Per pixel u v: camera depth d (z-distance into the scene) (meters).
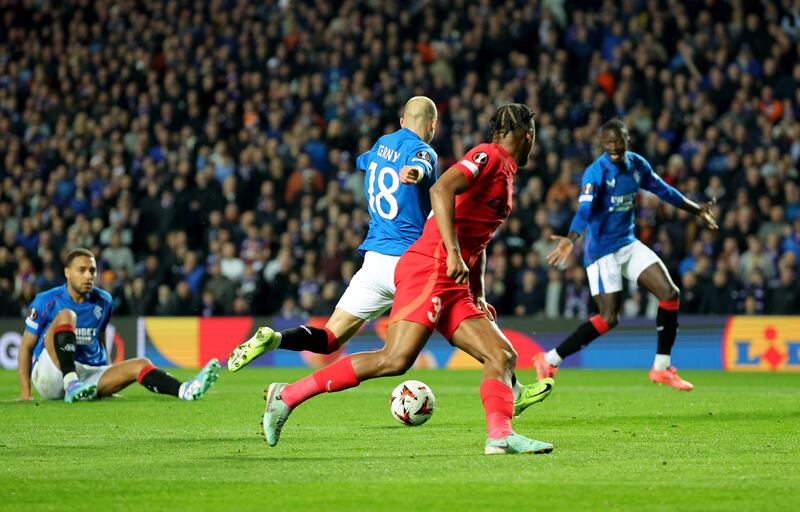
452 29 49.69
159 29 53.22
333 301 39.25
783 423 17.30
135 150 48.75
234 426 17.09
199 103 49.62
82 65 53.09
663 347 24.17
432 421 17.89
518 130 13.24
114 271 42.56
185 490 10.66
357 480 11.15
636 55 46.53
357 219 41.09
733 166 41.22
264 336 13.68
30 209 47.53
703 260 37.91
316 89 48.22
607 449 13.66
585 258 24.12
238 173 44.59
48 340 21.80
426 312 12.91
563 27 49.44
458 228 13.09
